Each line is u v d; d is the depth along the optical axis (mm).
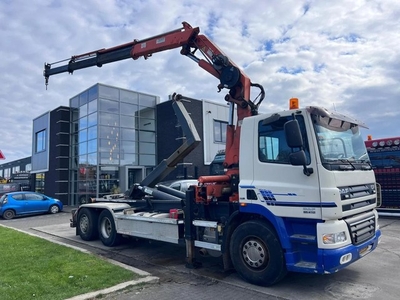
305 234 5164
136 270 6148
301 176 5133
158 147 23297
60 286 5297
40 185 27047
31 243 8719
